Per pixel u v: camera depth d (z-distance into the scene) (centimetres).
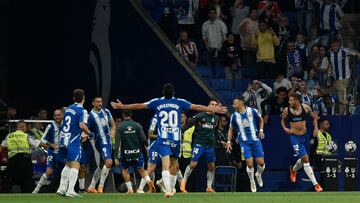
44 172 4984
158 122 3653
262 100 5678
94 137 4647
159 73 5303
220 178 5178
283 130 5466
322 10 6338
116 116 5397
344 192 4681
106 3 5484
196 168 5212
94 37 5509
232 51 5956
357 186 5406
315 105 5797
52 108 5691
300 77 6025
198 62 6128
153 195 4053
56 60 5678
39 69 5775
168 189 3691
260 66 5994
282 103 5609
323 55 6081
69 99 5600
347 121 5534
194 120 4775
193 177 5184
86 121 3775
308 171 4972
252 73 6109
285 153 5472
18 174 4738
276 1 6488
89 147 4622
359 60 6138
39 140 4794
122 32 5419
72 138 3791
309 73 6056
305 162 4978
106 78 5459
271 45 6009
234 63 5975
